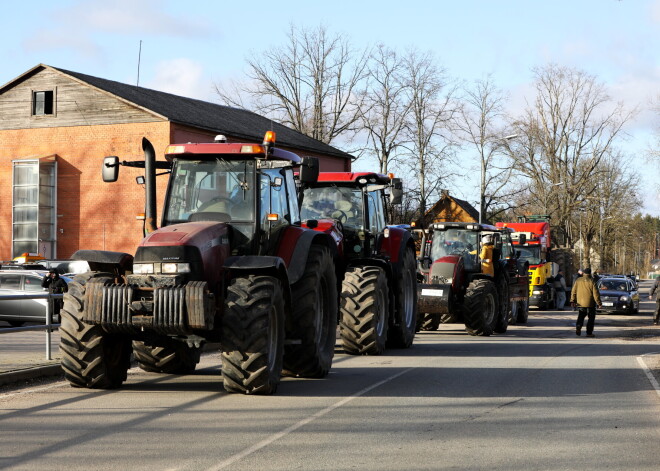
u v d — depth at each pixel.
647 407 10.40
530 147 73.75
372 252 17.27
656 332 26.31
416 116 62.50
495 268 25.20
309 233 12.79
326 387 11.91
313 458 7.32
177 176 12.01
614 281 41.81
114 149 43.00
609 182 86.62
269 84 63.03
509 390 11.80
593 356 17.28
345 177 17.09
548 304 43.50
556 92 73.44
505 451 7.70
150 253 10.45
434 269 23.25
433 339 21.92
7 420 9.09
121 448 7.68
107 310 10.38
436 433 8.54
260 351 10.48
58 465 6.99
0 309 25.12
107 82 45.72
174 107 45.59
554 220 74.38
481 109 64.75
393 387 11.95
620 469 7.02
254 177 11.82
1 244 44.75
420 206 62.97
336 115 63.41
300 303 12.41
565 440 8.25
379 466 7.04
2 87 44.88
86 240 43.56
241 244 11.62
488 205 65.62
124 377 11.71
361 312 16.14
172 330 10.26
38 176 43.81
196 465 7.03
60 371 13.10
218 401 10.47
